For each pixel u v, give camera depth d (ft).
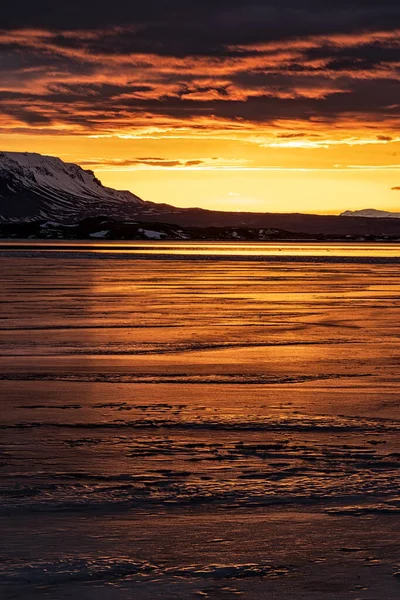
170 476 43.68
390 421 57.72
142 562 31.89
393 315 144.36
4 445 50.11
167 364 85.40
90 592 29.12
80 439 51.83
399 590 29.32
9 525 35.94
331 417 58.95
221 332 116.06
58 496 40.11
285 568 31.37
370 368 83.61
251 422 57.16
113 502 39.22
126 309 151.94
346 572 30.99
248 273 308.19
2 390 69.10
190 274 294.25
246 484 42.24
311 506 38.73
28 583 29.86
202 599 28.60
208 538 34.53
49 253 532.32
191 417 58.65
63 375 77.61
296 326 125.39
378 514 37.65
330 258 499.51
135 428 55.11
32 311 146.10
